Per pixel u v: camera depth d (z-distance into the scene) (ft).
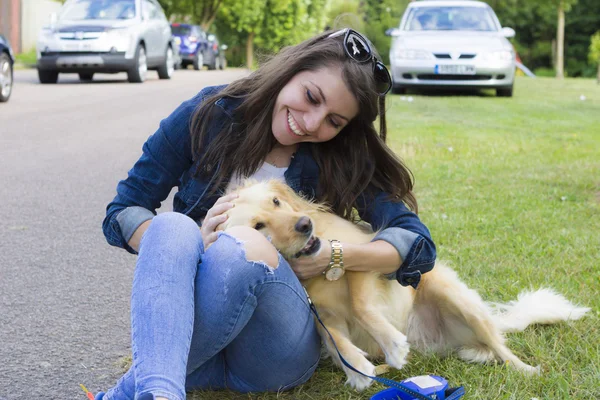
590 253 13.83
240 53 126.93
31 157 24.70
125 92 45.65
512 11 124.26
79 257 14.34
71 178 21.72
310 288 8.79
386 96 9.01
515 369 8.84
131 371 6.93
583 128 32.65
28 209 18.01
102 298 12.07
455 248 14.11
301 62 8.14
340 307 8.88
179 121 8.86
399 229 8.55
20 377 9.02
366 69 8.13
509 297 11.33
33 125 31.53
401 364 8.18
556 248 14.14
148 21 54.19
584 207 17.90
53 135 29.25
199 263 7.13
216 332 7.11
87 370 9.30
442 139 28.73
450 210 17.48
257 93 8.34
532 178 21.53
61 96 42.29
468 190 19.85
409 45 44.83
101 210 18.16
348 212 9.15
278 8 119.14
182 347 6.41
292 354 7.74
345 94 8.05
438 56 44.19
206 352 7.31
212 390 8.39
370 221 9.17
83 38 49.32
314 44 8.23
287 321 7.45
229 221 7.95
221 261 6.97
